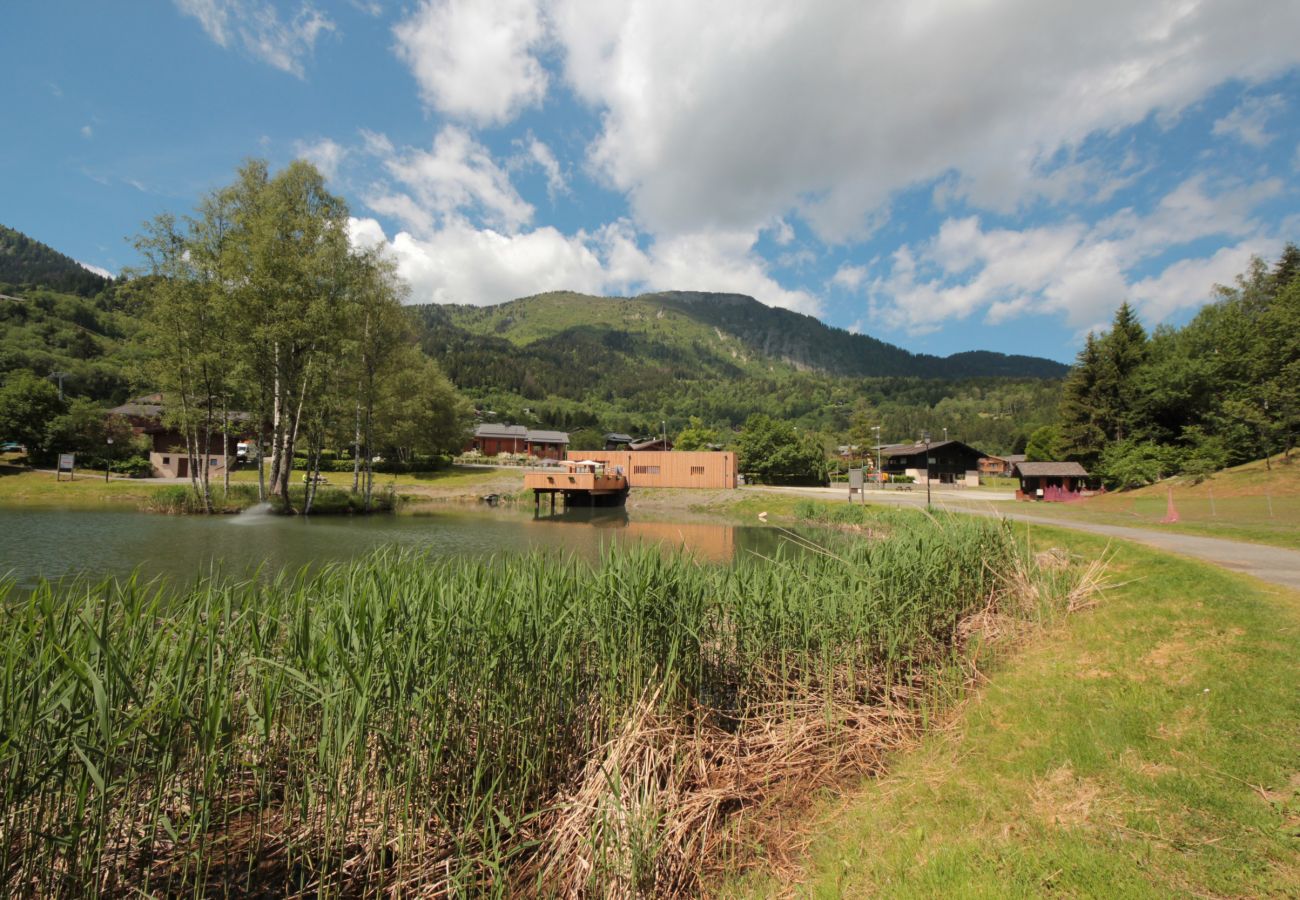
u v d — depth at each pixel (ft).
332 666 11.28
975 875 9.20
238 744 10.61
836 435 300.20
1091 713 14.16
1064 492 109.60
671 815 11.85
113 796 9.57
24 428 121.19
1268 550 31.60
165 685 9.86
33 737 8.60
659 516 101.40
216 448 146.20
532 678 12.85
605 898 10.27
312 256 78.13
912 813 11.75
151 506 80.89
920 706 17.07
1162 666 16.05
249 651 11.32
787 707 16.17
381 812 10.93
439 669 11.55
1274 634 16.38
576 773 13.33
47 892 8.75
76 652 9.71
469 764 12.09
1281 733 11.72
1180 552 30.42
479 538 63.77
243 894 10.14
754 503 108.78
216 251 76.28
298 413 81.82
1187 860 8.92
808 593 18.26
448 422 170.60
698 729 14.56
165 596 23.12
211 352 76.95
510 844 11.74
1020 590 25.12
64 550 47.67
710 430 246.27
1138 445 118.11
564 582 15.35
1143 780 11.11
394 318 92.07
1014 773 12.35
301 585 13.62
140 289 74.43
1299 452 82.99
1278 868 8.50
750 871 11.15
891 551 22.62
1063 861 9.22
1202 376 111.55
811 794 13.67
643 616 14.87
